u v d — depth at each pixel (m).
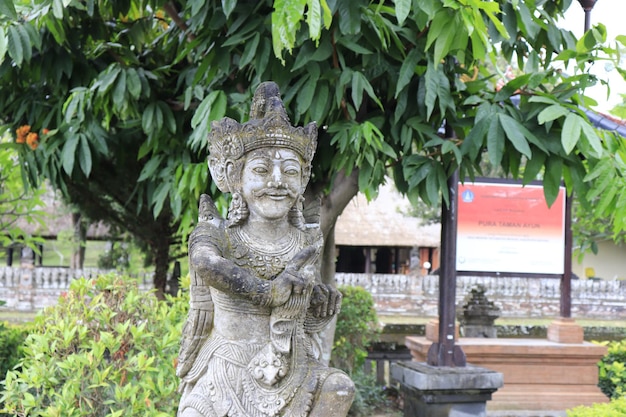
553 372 6.23
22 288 13.84
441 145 3.72
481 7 2.65
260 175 2.20
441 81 3.35
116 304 3.62
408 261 20.77
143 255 9.18
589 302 15.03
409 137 3.58
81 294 3.62
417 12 2.99
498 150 3.33
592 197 3.41
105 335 3.16
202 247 2.16
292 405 2.18
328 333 4.31
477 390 4.92
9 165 5.72
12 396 3.09
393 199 17.91
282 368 2.17
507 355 6.15
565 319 6.43
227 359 2.17
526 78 3.52
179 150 4.36
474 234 6.23
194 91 3.96
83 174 5.64
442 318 5.11
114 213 6.33
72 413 2.91
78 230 9.74
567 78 3.53
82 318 3.42
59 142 4.45
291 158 2.22
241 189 2.24
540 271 6.34
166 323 3.57
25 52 3.56
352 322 6.22
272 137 2.20
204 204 2.34
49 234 12.89
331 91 3.49
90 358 3.02
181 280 4.51
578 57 3.48
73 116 4.41
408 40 3.46
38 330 3.70
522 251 6.29
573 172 3.60
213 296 2.23
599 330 11.65
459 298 14.23
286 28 2.13
